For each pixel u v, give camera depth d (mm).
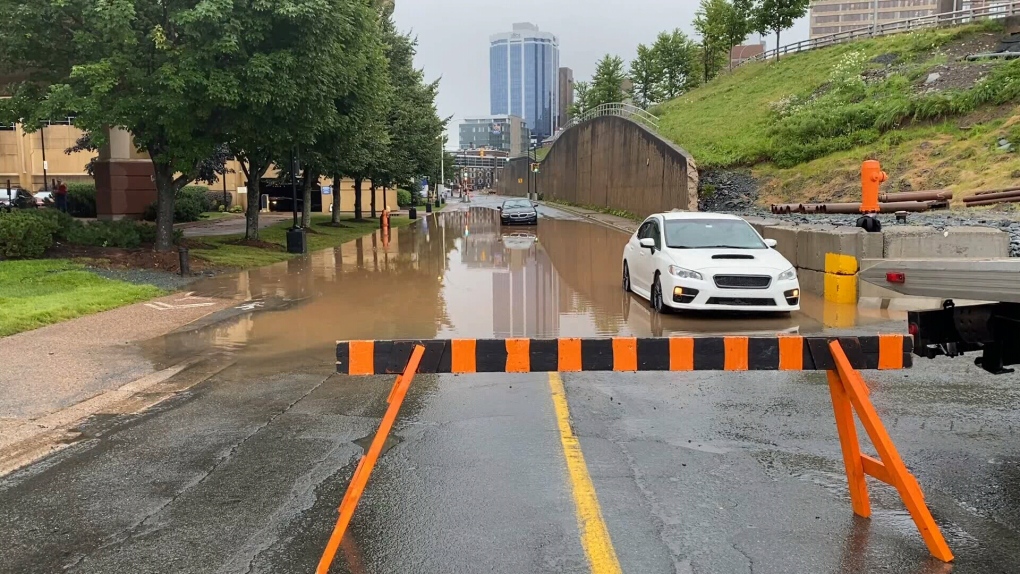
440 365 4148
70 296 12234
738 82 56438
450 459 5410
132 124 15344
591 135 61750
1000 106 29141
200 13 14195
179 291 14234
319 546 4090
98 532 4297
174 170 17547
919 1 139500
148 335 10133
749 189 34344
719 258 11602
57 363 8438
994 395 6988
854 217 20250
